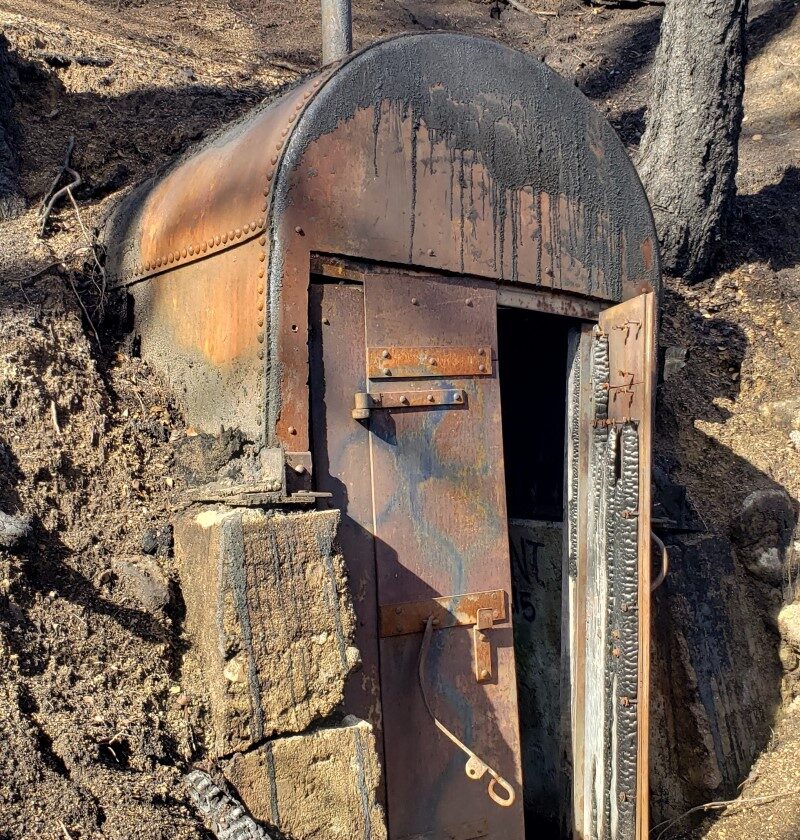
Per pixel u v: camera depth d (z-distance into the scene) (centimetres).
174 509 350
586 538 423
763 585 509
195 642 309
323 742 293
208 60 824
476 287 376
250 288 335
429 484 355
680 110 628
